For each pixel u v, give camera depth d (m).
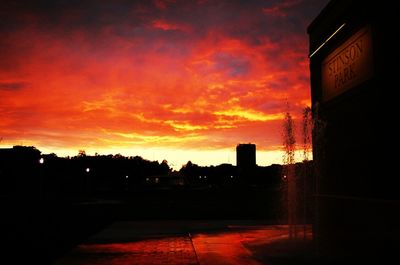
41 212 27.41
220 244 13.16
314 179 14.53
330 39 13.50
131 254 11.73
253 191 63.88
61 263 10.48
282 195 51.41
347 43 12.24
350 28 12.04
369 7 10.93
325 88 14.02
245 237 14.70
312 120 15.07
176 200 43.28
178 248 12.71
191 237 14.81
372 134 10.73
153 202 39.72
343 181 12.38
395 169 9.65
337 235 12.48
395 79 9.71
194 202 39.41
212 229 17.36
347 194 12.09
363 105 11.23
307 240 13.41
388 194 9.91
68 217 23.84
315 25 14.90
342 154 12.49
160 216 24.61
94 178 106.06
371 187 10.72
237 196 50.44
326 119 13.82
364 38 11.20
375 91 10.59
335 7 13.09
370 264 9.66
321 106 14.32
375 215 10.38
